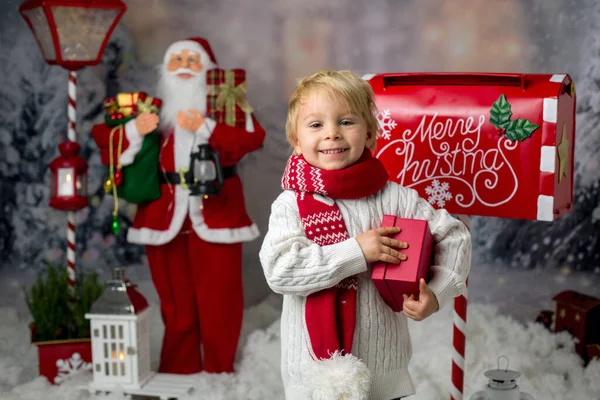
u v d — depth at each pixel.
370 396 1.77
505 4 4.58
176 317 3.18
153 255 3.16
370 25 4.71
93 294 3.23
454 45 4.66
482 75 2.05
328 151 1.75
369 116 1.81
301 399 1.74
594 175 4.54
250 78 4.70
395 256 1.69
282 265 1.69
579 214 4.62
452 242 1.80
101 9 3.13
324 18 4.70
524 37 4.58
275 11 4.68
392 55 4.71
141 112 3.07
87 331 3.18
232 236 3.09
